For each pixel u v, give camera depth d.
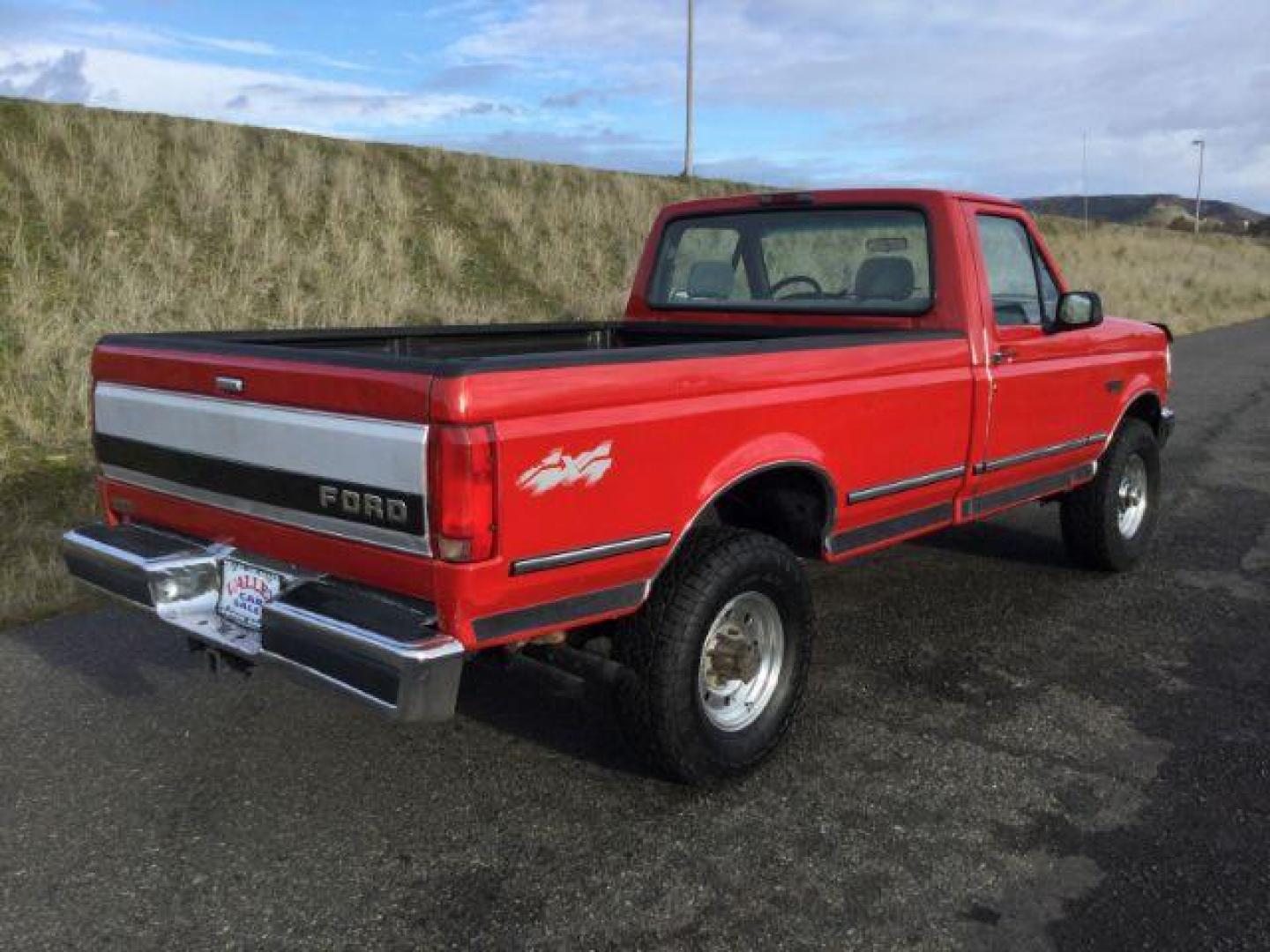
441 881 3.00
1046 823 3.30
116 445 3.69
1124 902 2.91
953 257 4.45
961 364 4.41
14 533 6.01
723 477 3.34
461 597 2.72
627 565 3.11
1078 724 4.00
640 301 5.71
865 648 4.75
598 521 2.98
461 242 15.48
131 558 3.40
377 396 2.77
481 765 3.67
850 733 3.92
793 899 2.92
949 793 3.49
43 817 3.31
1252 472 8.62
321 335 4.41
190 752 3.74
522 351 5.32
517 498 2.76
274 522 3.16
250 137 16.41
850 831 3.26
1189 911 2.87
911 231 4.57
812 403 3.64
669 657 3.24
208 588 3.45
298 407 2.99
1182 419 11.29
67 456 7.39
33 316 9.23
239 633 3.29
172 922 2.81
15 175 12.34
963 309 4.44
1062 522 5.76
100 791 3.47
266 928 2.79
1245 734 3.92
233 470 3.22
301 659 2.89
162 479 3.51
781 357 3.54
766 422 3.48
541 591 2.92
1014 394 4.70
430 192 17.05
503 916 2.85
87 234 11.59
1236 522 7.00
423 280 13.71
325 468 2.92
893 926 2.80
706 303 5.41
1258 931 2.79
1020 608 5.29
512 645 3.22
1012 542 6.52
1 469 7.03
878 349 3.96
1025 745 3.83
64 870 3.04
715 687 3.49
